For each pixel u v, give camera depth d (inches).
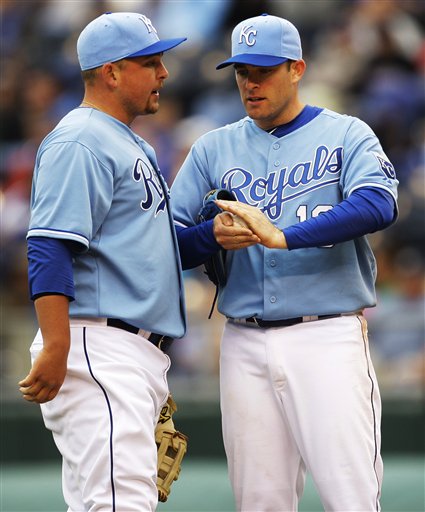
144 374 564.7
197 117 1488.7
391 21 1584.6
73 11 1753.2
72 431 553.6
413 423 1031.0
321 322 593.6
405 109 1483.8
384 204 575.8
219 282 622.2
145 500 542.9
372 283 616.1
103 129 563.8
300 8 1669.5
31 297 541.0
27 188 1411.2
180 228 622.5
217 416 1031.6
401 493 892.6
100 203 552.7
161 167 1349.7
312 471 583.5
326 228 569.3
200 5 1672.0
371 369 598.5
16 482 971.3
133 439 544.4
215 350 1098.1
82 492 550.3
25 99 1615.4
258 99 596.4
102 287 559.8
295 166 602.5
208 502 879.1
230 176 615.5
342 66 1536.7
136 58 574.6
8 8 1790.1
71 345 556.7
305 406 585.9
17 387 1111.0
